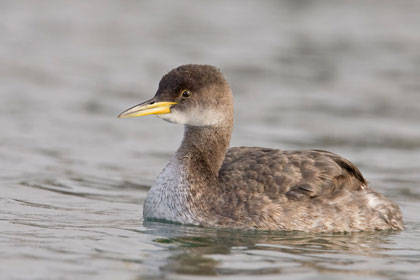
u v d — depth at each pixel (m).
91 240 11.48
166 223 12.70
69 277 9.80
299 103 22.86
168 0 38.16
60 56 27.66
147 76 25.53
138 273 10.04
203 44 30.06
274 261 10.75
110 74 25.66
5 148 17.67
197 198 12.61
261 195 12.47
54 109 21.53
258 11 36.34
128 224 12.57
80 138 18.97
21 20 32.53
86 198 14.39
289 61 27.98
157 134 19.83
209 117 12.98
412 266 10.75
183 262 10.55
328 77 25.98
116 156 17.62
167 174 12.91
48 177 15.70
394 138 19.45
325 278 10.06
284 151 13.23
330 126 20.45
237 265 10.50
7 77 24.66
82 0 37.09
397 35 31.98
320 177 12.62
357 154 17.97
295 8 36.94
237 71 26.36
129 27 32.69
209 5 37.47
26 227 12.09
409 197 14.91
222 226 12.40
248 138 19.06
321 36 31.77
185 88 12.97
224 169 12.98
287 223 12.30
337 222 12.42
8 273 9.87
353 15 35.53
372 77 25.98
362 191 12.91
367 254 11.28
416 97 23.67
